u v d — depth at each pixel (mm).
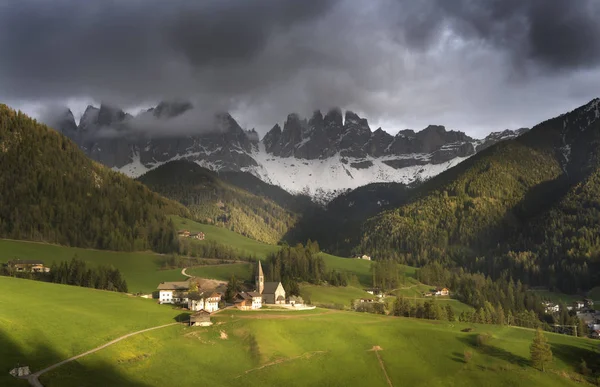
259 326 179500
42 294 187125
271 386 146250
